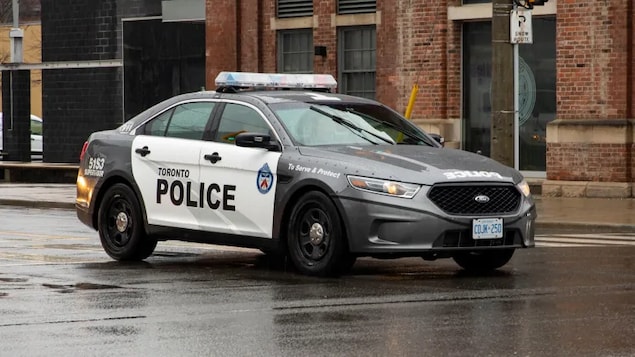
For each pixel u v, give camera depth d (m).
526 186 14.81
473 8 31.08
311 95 16.03
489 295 12.86
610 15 28.36
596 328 10.70
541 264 15.96
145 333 10.52
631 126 28.31
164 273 15.05
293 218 14.72
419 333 10.47
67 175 39.97
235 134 15.58
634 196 28.28
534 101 30.22
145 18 43.38
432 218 13.93
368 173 14.17
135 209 16.42
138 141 16.50
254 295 12.91
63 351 9.73
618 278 14.37
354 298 12.66
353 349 9.76
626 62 28.25
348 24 33.84
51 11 46.19
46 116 46.62
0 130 51.59
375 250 14.06
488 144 31.44
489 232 14.23
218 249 18.17
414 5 32.19
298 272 15.09
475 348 9.79
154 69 43.22
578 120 28.97
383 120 15.91
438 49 31.78
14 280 14.23
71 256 17.17
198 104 16.17
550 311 11.69
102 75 44.97
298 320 11.19
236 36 36.41
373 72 33.75
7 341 10.17
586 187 28.72
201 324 10.99
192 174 15.80
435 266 15.84
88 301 12.45
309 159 14.66
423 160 14.48
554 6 29.58
